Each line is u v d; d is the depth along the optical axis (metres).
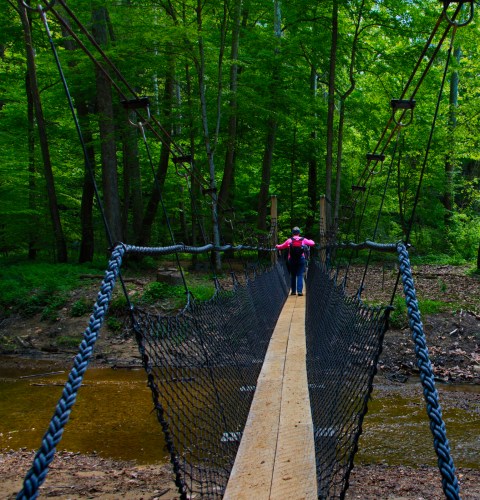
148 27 10.84
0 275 12.12
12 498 3.65
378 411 6.15
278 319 7.46
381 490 3.74
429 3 13.04
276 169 20.11
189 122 13.06
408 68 14.02
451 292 11.17
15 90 15.39
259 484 2.35
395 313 9.20
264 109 13.33
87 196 15.05
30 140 14.77
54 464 4.62
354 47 14.48
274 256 12.03
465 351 8.41
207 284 11.50
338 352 3.28
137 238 14.68
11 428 5.82
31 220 15.14
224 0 12.29
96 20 11.53
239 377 3.59
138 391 7.14
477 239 17.91
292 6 13.86
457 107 16.05
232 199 17.30
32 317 10.58
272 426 3.11
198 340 2.77
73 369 1.06
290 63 15.37
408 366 7.99
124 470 4.41
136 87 12.94
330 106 14.75
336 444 2.54
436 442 1.13
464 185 20.52
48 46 13.82
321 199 13.70
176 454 1.97
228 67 13.84
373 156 4.48
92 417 6.07
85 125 13.60
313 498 2.22
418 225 19.45
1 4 12.60
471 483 4.04
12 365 8.83
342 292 4.01
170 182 17.05
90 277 12.14
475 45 14.46
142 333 1.83
